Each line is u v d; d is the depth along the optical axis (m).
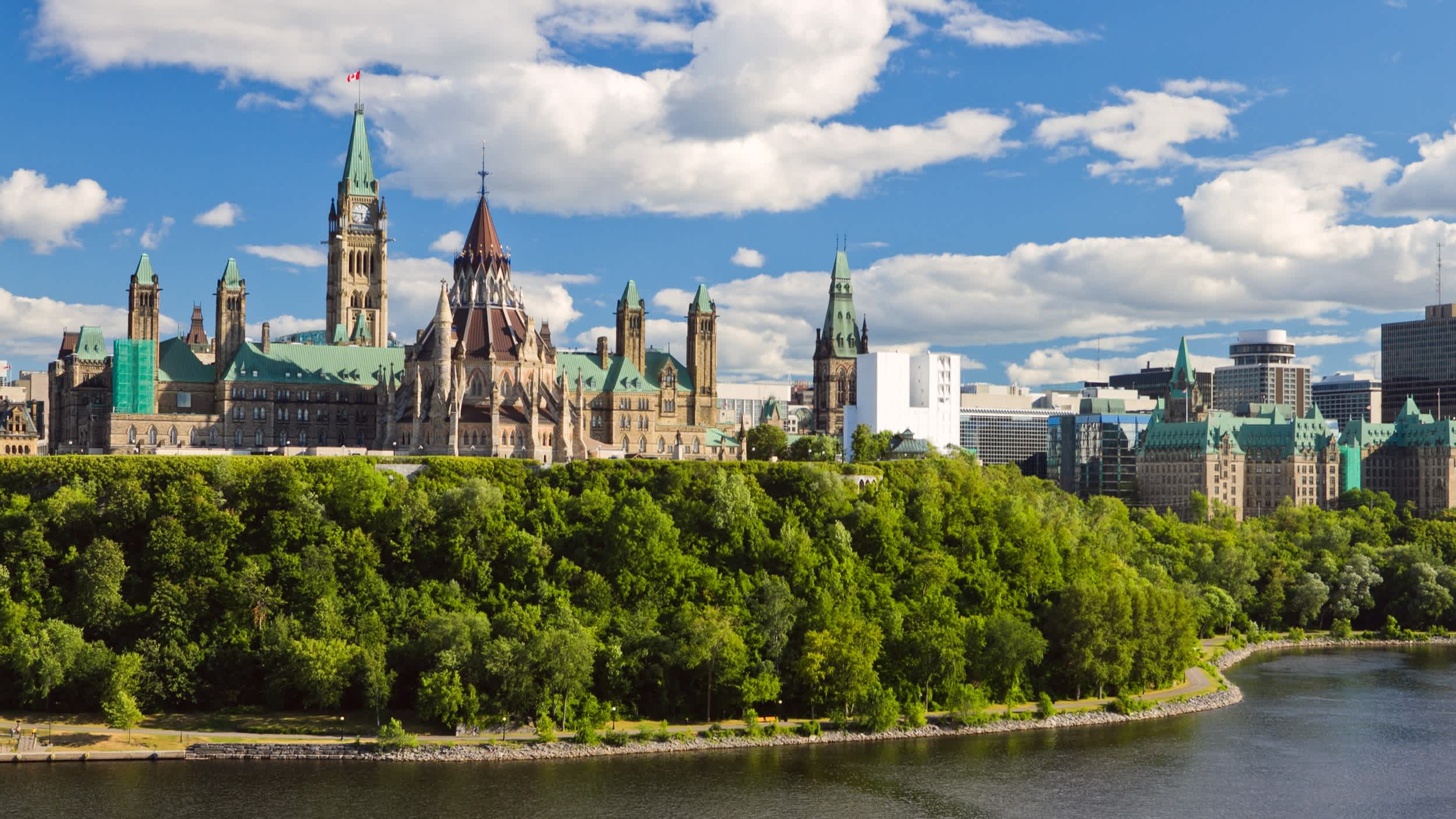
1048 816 191.50
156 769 199.12
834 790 199.00
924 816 190.00
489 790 193.62
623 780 199.88
